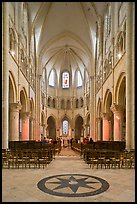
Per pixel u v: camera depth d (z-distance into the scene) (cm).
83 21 3866
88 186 847
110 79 2702
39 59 4219
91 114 4131
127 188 817
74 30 4147
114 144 1984
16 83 2325
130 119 1723
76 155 2308
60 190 790
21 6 2667
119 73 2217
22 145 2052
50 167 1339
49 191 775
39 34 3850
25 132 2983
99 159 1298
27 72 3097
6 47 1711
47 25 3919
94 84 4128
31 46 3472
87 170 1225
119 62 2236
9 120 2295
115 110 2370
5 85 1675
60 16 3834
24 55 2875
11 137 2284
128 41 1786
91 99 4147
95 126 4031
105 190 789
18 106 2322
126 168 1292
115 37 2488
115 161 1293
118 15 2373
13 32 2222
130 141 1709
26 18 3094
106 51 3072
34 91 3875
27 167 1330
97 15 3338
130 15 1795
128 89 1750
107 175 1070
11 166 1352
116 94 2416
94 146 2030
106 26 3105
